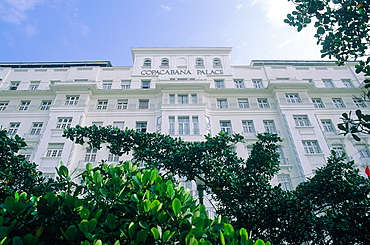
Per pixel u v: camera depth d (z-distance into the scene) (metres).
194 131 19.53
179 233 3.35
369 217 7.11
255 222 8.42
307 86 22.69
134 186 3.99
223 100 22.88
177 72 25.00
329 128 20.75
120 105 22.27
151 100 22.36
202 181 8.85
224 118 21.09
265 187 8.37
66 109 20.44
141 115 21.05
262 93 23.05
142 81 24.50
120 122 20.69
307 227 8.16
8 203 3.43
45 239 3.38
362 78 24.72
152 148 9.48
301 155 18.16
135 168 4.70
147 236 3.14
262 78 24.95
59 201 3.62
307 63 27.62
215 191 9.02
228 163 9.13
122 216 3.82
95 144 9.94
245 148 19.17
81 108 20.58
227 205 9.18
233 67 26.00
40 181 8.32
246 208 8.52
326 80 25.16
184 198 3.84
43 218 3.42
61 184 4.56
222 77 24.81
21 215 3.54
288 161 18.41
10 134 19.59
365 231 7.03
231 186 8.48
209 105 22.06
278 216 8.16
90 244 2.87
